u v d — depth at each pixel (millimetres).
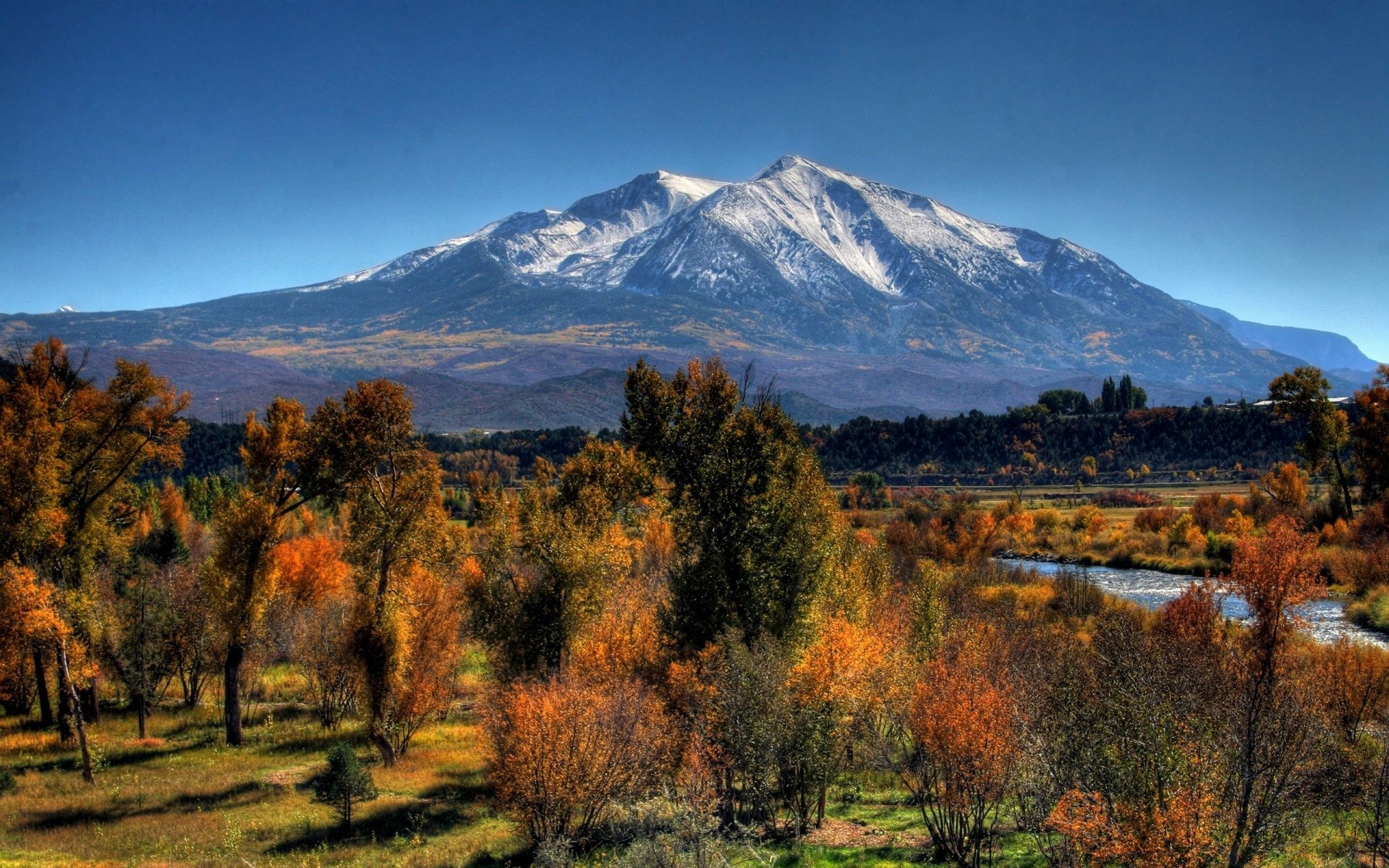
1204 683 24859
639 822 26125
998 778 23688
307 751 40906
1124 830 19188
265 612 46875
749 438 37906
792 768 29453
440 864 27188
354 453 40688
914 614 40469
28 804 31922
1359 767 23516
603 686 32562
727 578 37281
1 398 36688
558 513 46031
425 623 40594
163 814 31422
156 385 42375
